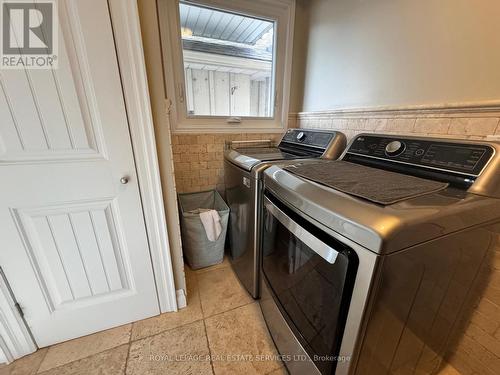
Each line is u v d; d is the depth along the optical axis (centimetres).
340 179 79
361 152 110
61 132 91
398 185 72
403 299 60
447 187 72
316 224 66
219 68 188
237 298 146
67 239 105
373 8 127
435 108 100
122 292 123
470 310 90
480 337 93
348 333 61
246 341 118
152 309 131
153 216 115
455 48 93
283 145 173
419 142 90
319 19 168
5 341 104
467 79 91
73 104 89
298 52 192
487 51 84
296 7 180
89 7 82
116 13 85
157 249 122
